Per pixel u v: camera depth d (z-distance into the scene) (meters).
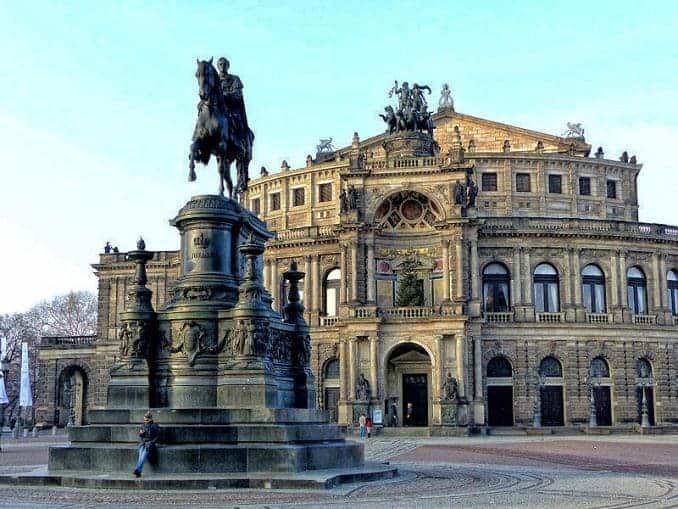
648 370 108.56
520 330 105.00
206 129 38.62
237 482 29.69
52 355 131.12
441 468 41.56
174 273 125.38
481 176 117.88
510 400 104.31
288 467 31.48
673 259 112.75
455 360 96.88
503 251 107.06
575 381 104.88
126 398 35.03
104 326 127.06
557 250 107.94
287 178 123.75
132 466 32.03
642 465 44.94
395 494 28.39
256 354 34.53
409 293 102.06
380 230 103.94
